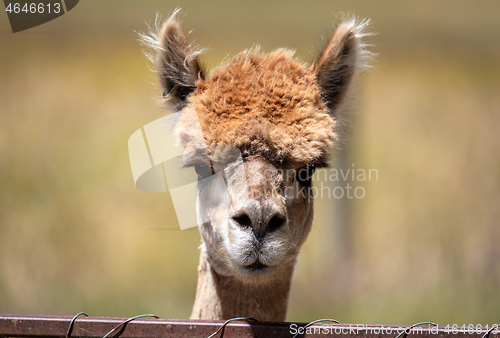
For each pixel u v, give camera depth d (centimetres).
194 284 3562
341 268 3781
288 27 4991
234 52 4509
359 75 1931
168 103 1814
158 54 1792
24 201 3816
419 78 5728
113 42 5028
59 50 4959
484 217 4141
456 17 6238
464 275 3650
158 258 3697
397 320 3306
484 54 6047
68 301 3350
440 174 4556
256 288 1700
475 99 5500
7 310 3325
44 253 3566
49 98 4528
